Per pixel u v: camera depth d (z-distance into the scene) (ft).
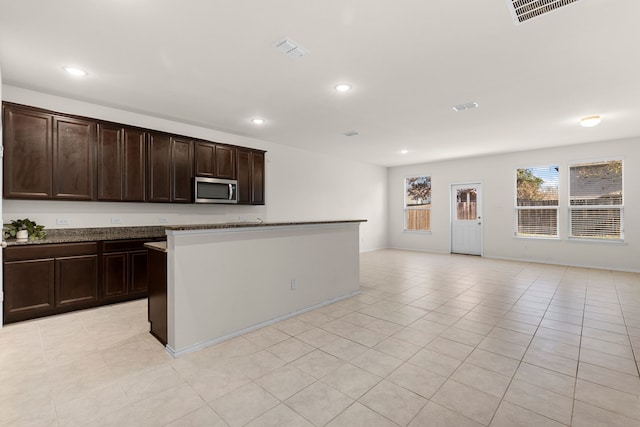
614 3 6.48
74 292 11.01
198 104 12.71
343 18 7.09
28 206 11.29
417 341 8.73
